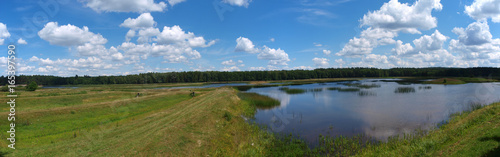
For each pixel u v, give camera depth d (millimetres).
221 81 168625
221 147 20250
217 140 21375
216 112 29859
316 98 52812
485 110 24047
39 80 139375
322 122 29281
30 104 37750
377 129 25203
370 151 17922
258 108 40938
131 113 34625
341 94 59812
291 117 32688
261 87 97750
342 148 19766
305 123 28984
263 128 26703
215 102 37000
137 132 21469
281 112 36469
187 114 28328
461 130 19016
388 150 17703
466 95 51406
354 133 24094
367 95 55906
